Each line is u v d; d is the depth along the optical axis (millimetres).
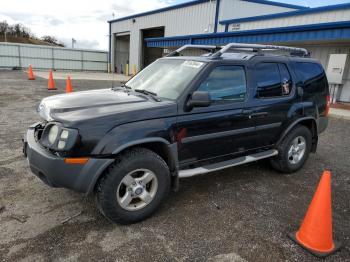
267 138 4488
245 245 2986
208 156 3877
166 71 4090
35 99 11281
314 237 2924
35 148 3047
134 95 3746
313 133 5195
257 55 4367
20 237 2932
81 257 2697
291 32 12195
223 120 3801
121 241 2953
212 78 3740
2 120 7637
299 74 4801
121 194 3197
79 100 3455
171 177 3621
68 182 2900
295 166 4906
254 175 4816
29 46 35562
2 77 21656
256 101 4156
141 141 3115
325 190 2912
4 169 4500
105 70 40938
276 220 3471
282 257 2836
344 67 11570
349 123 9203
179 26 24141
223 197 3986
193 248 2902
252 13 21281
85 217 3342
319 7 12797
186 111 3451
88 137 2865
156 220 3361
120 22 34375
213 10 20453
